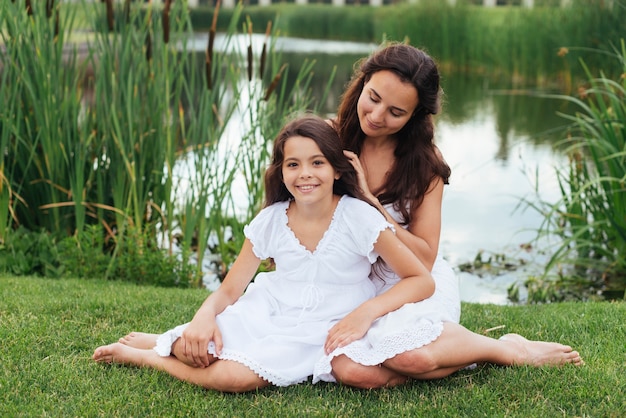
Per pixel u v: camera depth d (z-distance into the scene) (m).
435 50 10.09
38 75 3.27
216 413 1.72
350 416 1.71
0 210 3.27
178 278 3.31
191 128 3.44
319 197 1.89
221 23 15.25
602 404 1.74
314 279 1.95
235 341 1.88
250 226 2.01
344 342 1.81
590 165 4.82
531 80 8.79
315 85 8.44
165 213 3.58
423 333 1.81
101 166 3.48
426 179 2.03
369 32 14.34
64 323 2.30
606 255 3.60
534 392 1.81
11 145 3.39
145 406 1.75
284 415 1.71
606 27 6.84
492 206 4.47
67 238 3.25
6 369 1.94
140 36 3.35
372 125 1.98
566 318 2.45
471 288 3.39
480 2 12.65
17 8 3.25
